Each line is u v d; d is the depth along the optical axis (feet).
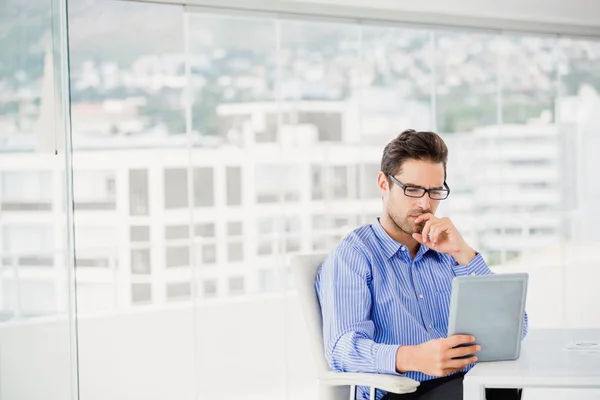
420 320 7.91
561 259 19.31
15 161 8.07
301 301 8.07
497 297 6.77
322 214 16.79
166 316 16.39
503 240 18.63
